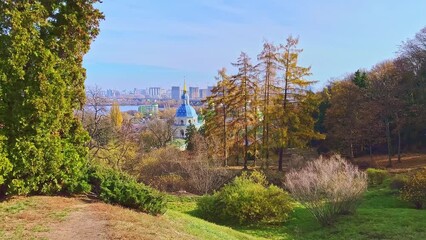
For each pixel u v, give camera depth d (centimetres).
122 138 3216
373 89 3919
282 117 3262
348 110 4009
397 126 3788
